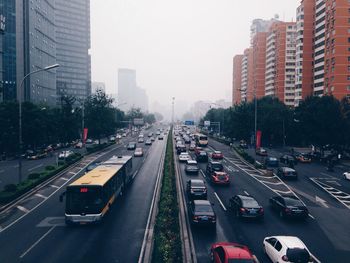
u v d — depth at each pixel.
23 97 115.88
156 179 41.31
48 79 137.25
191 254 18.19
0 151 63.59
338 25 84.50
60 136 77.56
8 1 112.88
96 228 22.70
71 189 23.09
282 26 127.88
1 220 24.77
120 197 31.83
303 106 68.56
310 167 54.47
